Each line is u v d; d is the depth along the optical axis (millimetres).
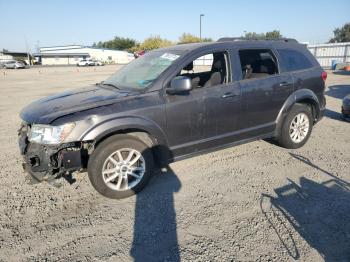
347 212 3197
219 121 4156
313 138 5723
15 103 11102
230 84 4215
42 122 3242
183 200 3547
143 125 3523
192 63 4191
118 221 3170
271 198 3525
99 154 3389
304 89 4973
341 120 7219
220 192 3703
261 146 5285
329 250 2631
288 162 4562
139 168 3670
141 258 2615
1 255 2691
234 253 2621
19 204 3553
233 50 4328
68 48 82375
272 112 4691
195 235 2891
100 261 2596
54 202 3586
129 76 4324
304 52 5203
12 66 48438
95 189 3580
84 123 3244
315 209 3266
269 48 4727
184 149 3980
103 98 3615
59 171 3314
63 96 4008
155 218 3203
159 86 3730
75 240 2883
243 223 3047
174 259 2582
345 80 16375
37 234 2986
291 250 2639
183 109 3807
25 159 3441
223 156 4859
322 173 4148
